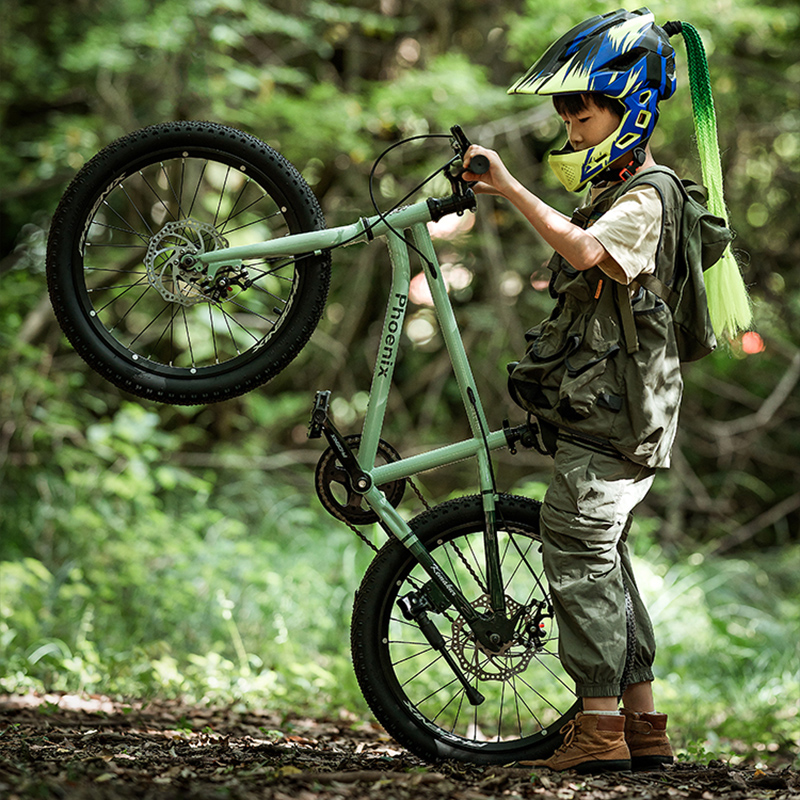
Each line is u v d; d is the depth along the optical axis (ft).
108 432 42.19
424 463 17.95
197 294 17.62
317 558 40.16
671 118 47.14
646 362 16.26
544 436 17.20
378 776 15.53
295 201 17.72
